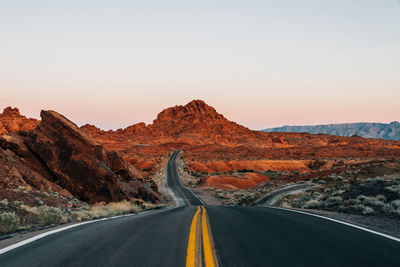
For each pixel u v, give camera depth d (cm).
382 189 1856
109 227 934
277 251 633
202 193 7775
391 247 693
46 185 2366
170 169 13012
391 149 19038
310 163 15188
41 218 1080
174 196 7062
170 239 742
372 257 599
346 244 716
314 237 801
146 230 879
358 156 16588
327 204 1884
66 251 604
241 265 525
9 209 1220
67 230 868
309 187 3731
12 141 2619
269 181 6338
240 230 908
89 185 2711
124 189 3316
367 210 1404
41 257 557
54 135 2780
